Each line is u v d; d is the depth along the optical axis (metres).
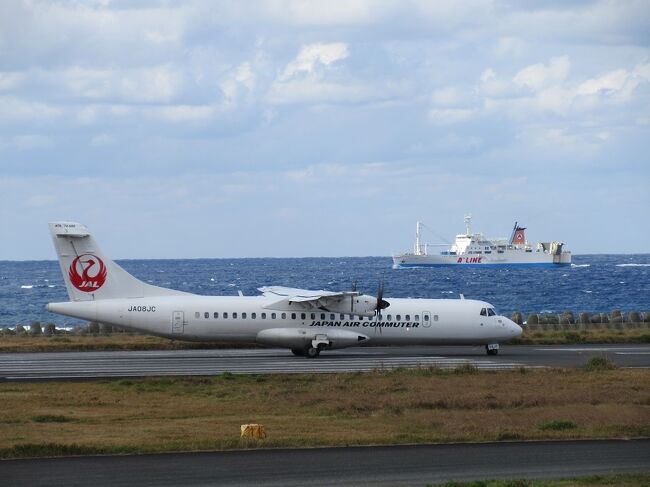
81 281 120.81
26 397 82.56
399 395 85.56
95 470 48.12
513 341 154.88
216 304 124.12
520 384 94.44
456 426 67.25
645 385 93.62
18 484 44.88
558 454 54.31
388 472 48.50
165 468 48.78
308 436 61.12
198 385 92.25
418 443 57.81
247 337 125.44
